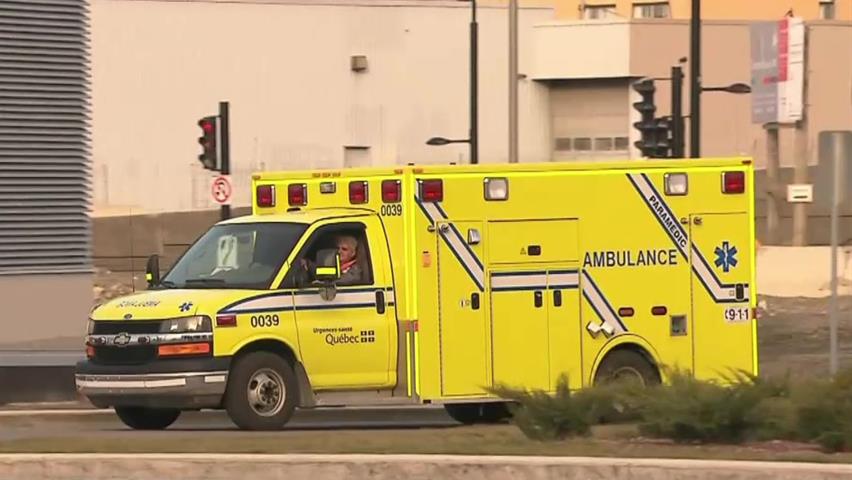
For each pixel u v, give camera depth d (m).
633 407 35.69
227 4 163.38
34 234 78.56
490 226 44.53
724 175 47.06
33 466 32.44
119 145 158.88
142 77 159.88
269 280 42.47
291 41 165.88
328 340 42.81
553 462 30.50
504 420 48.12
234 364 41.59
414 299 43.66
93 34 157.75
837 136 50.00
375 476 31.12
